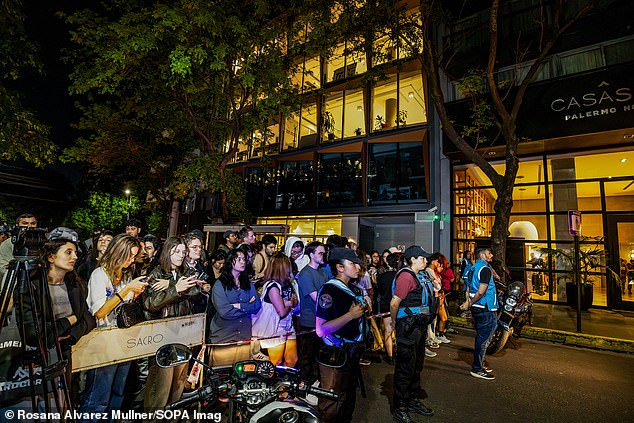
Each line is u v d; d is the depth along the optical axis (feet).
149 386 9.90
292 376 6.89
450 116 39.04
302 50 42.52
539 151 37.37
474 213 43.42
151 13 30.17
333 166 54.29
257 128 44.27
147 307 10.03
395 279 12.62
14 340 6.93
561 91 32.09
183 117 43.16
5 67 26.84
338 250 10.03
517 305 19.93
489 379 16.30
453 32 39.83
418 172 45.27
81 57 32.83
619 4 30.76
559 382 16.11
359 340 9.50
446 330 25.76
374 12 35.09
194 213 77.87
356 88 52.49
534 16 35.24
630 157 35.01
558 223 37.17
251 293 13.11
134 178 66.80
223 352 11.97
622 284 32.96
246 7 36.22
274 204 61.31
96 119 50.06
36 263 6.54
